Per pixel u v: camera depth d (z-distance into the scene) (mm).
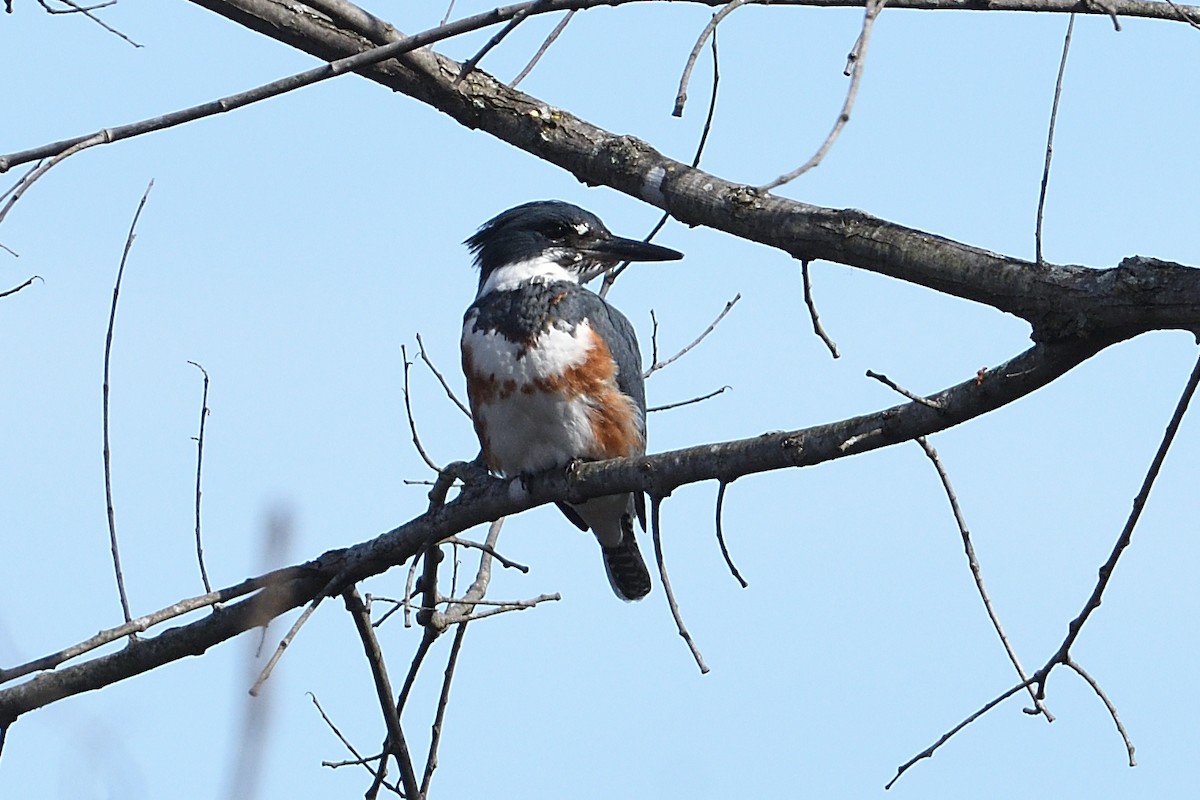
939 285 7484
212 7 8727
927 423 7414
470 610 9930
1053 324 6973
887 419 7555
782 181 4988
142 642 9609
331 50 8945
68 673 9641
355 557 9492
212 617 9516
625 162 8836
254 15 8766
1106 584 7152
